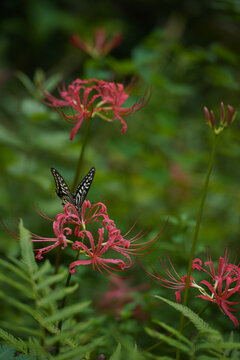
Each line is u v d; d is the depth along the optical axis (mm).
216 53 2152
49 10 4078
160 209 2412
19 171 2076
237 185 2445
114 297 1723
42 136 2080
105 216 1468
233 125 2348
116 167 2654
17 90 3328
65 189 1518
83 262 1451
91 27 3883
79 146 2127
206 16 3287
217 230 2088
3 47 3887
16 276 1745
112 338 1607
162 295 1734
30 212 2092
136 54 2082
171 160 2537
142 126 2578
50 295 1385
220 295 1465
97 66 1978
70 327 1483
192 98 3156
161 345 1617
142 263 1895
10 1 4312
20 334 1604
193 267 1490
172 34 3420
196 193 2570
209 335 1384
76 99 1589
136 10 4340
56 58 4375
